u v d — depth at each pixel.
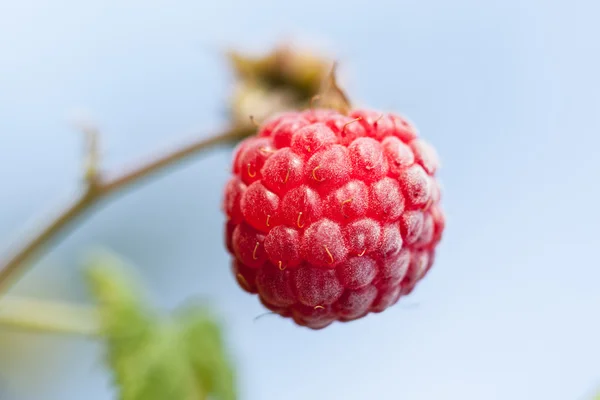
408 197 0.17
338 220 0.17
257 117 0.19
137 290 0.20
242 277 0.17
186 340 0.20
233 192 0.17
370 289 0.17
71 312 0.20
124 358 0.20
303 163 0.17
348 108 0.18
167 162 0.19
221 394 0.20
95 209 0.19
